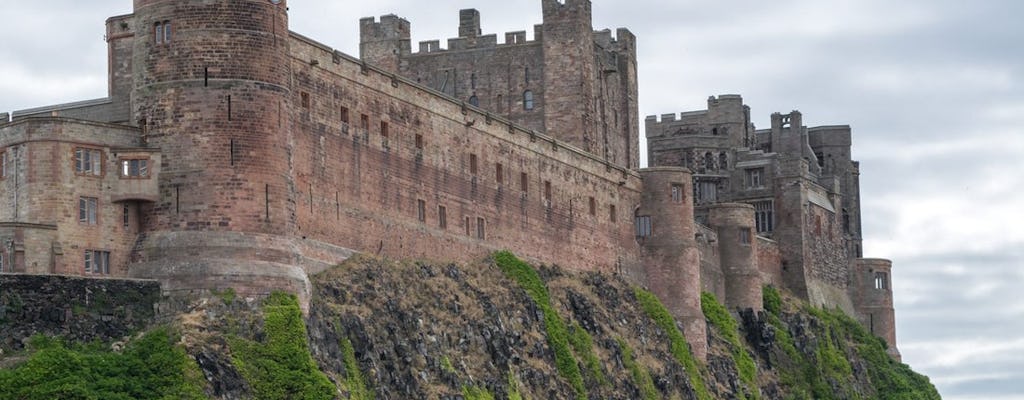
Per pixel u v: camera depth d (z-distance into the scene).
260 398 134.75
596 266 198.25
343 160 159.50
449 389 154.75
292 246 143.62
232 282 139.12
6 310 133.00
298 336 139.38
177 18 142.50
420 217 170.12
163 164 141.75
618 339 188.38
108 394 129.75
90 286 136.25
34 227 138.12
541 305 178.62
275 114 143.38
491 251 180.50
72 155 140.25
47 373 130.12
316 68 156.75
